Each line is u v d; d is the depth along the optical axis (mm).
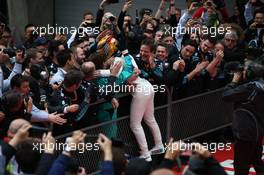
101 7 28438
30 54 23422
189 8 31250
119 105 23266
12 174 16422
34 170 16328
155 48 24188
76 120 21391
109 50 24672
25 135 16391
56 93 21547
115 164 15719
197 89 25703
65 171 15516
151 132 24047
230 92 21891
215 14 30656
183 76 24844
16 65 23484
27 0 39406
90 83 21906
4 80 23484
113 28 26828
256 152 22891
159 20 30594
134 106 23172
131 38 26812
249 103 21891
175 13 31719
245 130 21844
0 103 19984
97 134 22188
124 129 23281
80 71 21578
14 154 16484
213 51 26391
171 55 25516
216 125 26844
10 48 26422
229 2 38031
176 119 25125
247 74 21906
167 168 15695
